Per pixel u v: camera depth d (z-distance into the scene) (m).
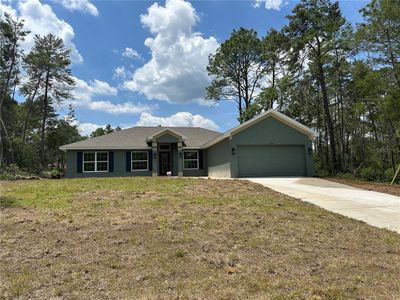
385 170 20.52
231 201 8.95
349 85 25.72
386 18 17.62
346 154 28.84
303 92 26.25
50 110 35.03
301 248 5.05
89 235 5.65
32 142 36.06
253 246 5.10
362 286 3.61
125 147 21.55
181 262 4.38
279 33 25.47
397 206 8.98
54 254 4.71
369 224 6.95
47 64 32.16
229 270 4.08
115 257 4.58
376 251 5.00
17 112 33.12
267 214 7.40
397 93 18.09
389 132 23.73
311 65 24.38
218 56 30.78
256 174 17.92
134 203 8.52
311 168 18.44
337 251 4.95
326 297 3.31
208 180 14.33
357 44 19.45
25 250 4.88
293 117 29.88
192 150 23.27
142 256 4.62
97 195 9.82
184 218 6.87
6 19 29.22
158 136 21.20
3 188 11.50
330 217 7.41
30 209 7.75
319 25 22.62
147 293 3.43
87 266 4.23
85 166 21.02
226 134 17.78
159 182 13.39
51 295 3.40
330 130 23.97
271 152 18.25
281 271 4.06
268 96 29.59
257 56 30.14
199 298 3.30
